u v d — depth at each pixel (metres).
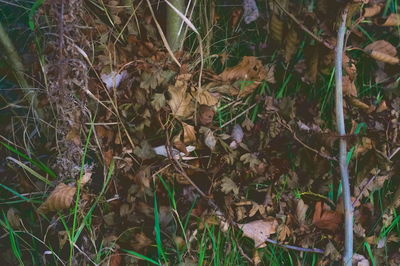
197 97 1.21
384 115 1.24
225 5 1.31
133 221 1.19
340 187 1.22
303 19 1.24
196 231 1.18
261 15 1.32
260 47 1.31
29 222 1.25
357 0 1.13
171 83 1.21
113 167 1.20
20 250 1.25
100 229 1.22
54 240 1.23
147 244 1.18
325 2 1.16
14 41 1.32
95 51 1.20
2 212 1.28
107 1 1.25
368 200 1.26
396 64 1.27
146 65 1.21
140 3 1.24
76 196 1.19
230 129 1.27
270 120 1.24
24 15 1.36
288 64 1.27
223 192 1.21
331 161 1.23
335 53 1.15
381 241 1.23
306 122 1.25
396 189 1.25
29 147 1.27
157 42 1.25
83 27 1.14
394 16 1.20
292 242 1.22
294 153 1.23
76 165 1.18
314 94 1.27
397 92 1.27
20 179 1.27
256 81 1.24
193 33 1.30
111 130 1.22
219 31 1.34
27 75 1.21
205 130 1.21
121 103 1.22
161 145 1.22
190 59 1.26
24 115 1.30
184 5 1.27
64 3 1.11
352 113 1.26
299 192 1.23
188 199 1.20
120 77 1.22
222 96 1.25
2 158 1.31
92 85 1.19
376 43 1.20
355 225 1.22
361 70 1.30
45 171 1.20
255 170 1.21
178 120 1.20
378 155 1.20
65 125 1.16
